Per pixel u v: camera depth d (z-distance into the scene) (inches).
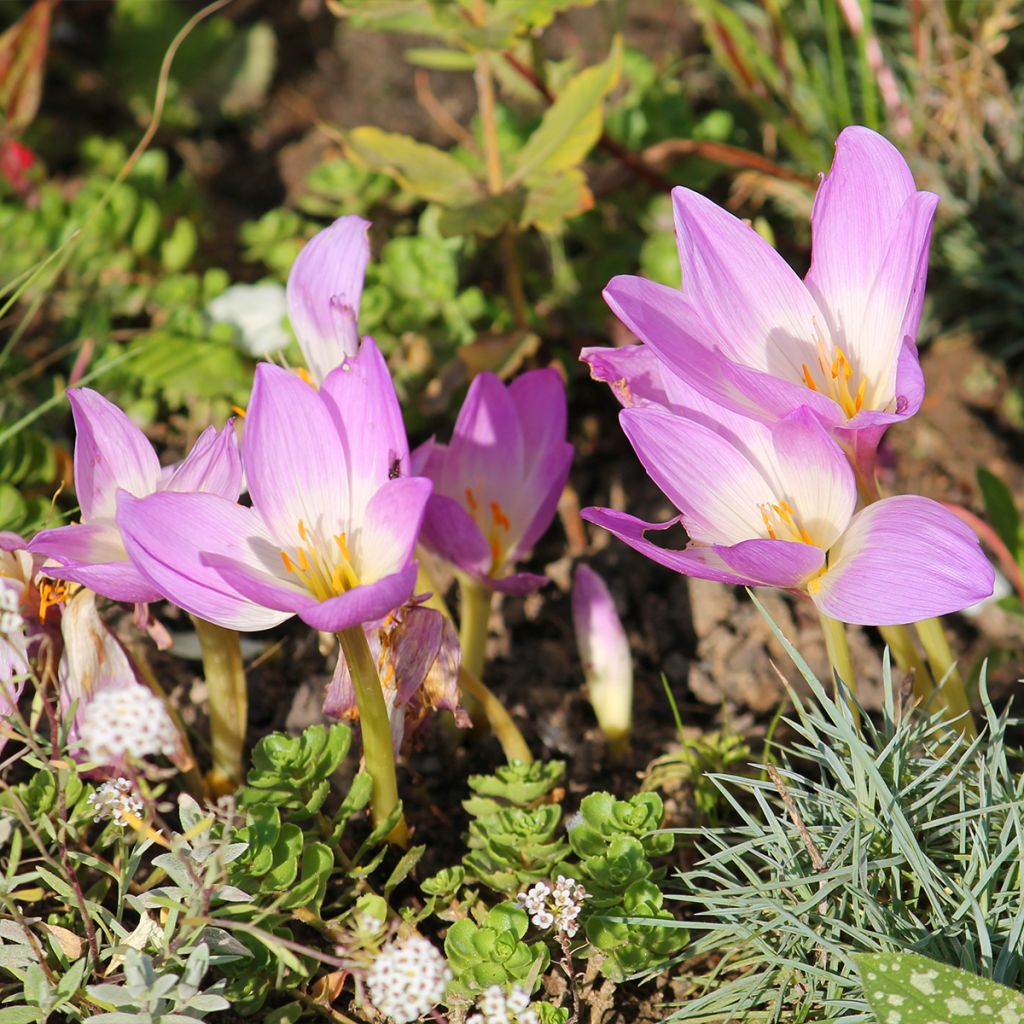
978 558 53.7
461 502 58.2
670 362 54.8
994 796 55.9
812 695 60.2
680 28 81.0
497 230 61.7
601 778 59.1
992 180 66.4
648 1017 56.3
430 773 59.1
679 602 61.8
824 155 66.9
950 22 66.4
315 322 56.8
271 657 60.5
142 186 67.7
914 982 53.7
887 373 55.1
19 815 54.7
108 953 55.2
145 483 56.0
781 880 55.7
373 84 82.7
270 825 55.6
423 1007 53.4
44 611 55.9
